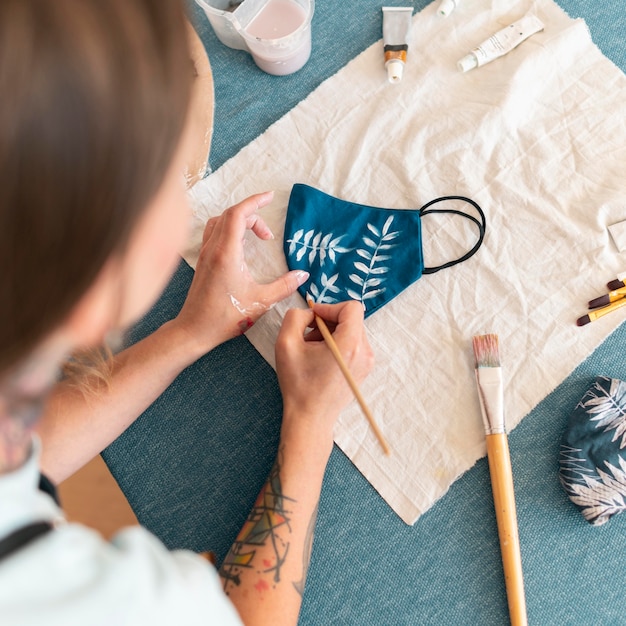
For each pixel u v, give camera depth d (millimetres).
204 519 578
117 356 586
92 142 189
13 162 181
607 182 619
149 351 579
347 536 562
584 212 613
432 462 570
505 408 577
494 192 631
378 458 577
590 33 670
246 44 681
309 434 535
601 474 536
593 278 596
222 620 340
